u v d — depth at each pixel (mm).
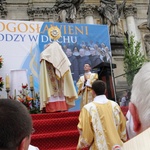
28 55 9297
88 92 6941
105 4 14664
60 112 5906
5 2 21703
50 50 6652
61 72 6430
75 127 5059
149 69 952
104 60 10328
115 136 2902
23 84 8477
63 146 4551
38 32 9617
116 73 13273
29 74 9125
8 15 21688
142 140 743
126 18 22984
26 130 915
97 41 10445
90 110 3006
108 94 8516
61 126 4973
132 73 9891
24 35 9445
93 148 2939
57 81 6523
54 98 6367
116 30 14398
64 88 6504
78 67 9875
